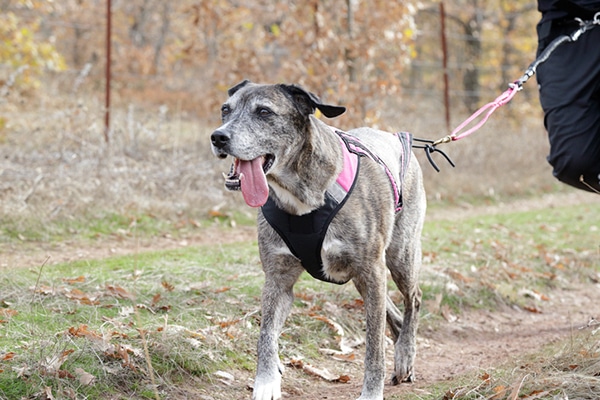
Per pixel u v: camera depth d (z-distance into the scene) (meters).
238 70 11.95
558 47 5.71
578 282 8.17
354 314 6.12
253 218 9.60
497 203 12.78
